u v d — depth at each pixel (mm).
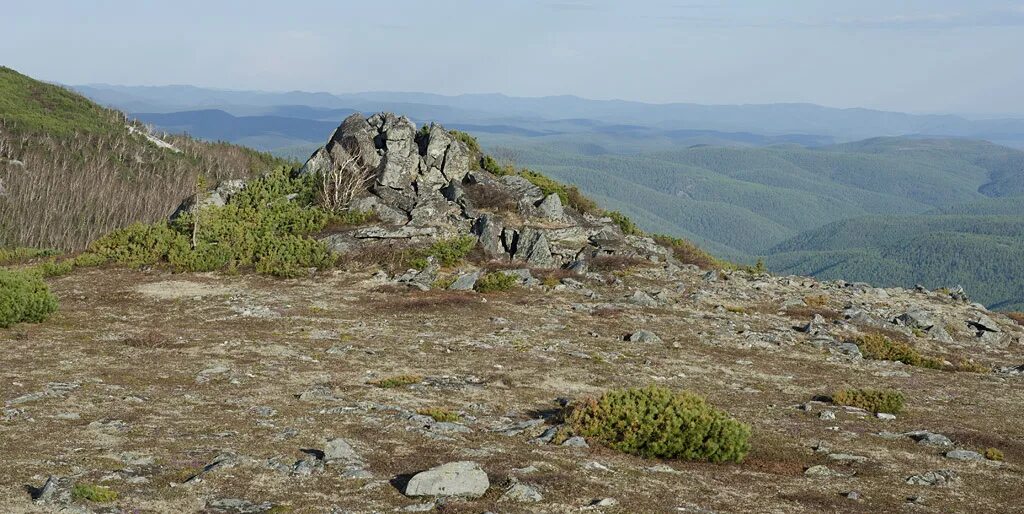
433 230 54938
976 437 20750
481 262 52875
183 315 36125
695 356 31406
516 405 22125
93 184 166500
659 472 16312
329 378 24344
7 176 161500
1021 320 52188
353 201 58906
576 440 18062
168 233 55219
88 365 24609
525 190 62719
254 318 35625
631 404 19062
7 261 62719
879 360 34062
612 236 59781
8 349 26594
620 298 44375
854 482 16438
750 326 38938
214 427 17828
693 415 18219
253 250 51438
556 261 55188
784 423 21781
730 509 13961
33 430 16656
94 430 16922
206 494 13086
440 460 15906
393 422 19078
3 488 12609
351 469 14805
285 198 59719
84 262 51781
